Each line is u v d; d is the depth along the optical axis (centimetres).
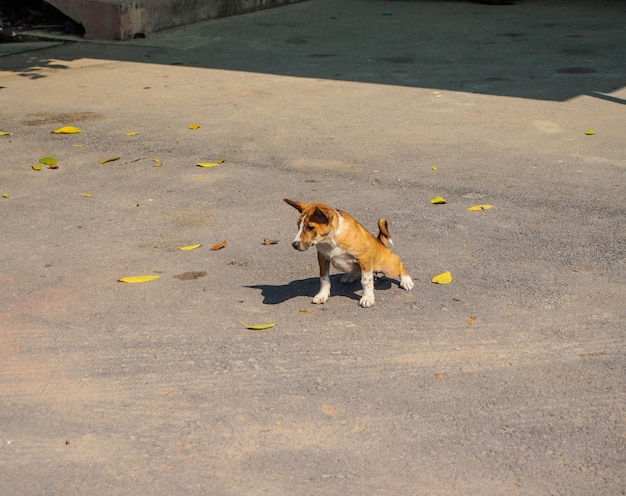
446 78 859
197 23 1178
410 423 477
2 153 703
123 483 459
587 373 496
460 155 689
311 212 514
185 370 502
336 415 481
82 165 684
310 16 1246
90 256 576
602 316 526
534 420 478
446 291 544
